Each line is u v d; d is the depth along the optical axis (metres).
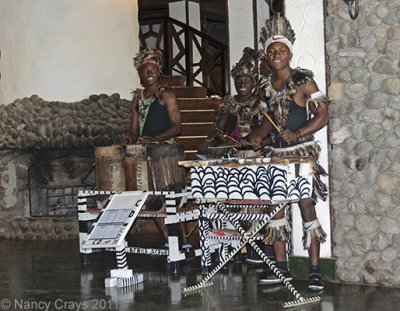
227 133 7.84
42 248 9.60
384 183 6.42
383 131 6.44
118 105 10.84
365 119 6.49
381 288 6.39
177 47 15.48
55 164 10.83
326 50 6.66
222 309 5.95
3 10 10.94
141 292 6.68
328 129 6.67
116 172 8.15
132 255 8.62
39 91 10.66
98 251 9.00
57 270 7.92
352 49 6.53
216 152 7.43
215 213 7.20
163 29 15.12
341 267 6.64
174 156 7.77
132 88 11.06
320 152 6.63
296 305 5.94
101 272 7.73
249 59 7.73
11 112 10.77
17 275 7.71
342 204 6.63
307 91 6.36
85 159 10.82
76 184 10.83
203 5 16.97
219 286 6.77
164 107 8.09
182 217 7.55
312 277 6.45
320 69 6.70
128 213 7.03
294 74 6.39
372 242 6.49
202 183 6.43
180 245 7.96
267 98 6.54
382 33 6.43
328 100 6.35
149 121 8.12
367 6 6.48
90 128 10.65
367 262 6.53
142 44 15.44
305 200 6.43
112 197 7.26
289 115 6.40
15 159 10.93
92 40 10.75
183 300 6.30
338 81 6.63
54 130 10.59
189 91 13.20
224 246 7.55
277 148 6.48
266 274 7.07
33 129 10.62
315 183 6.48
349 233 6.59
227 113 7.81
